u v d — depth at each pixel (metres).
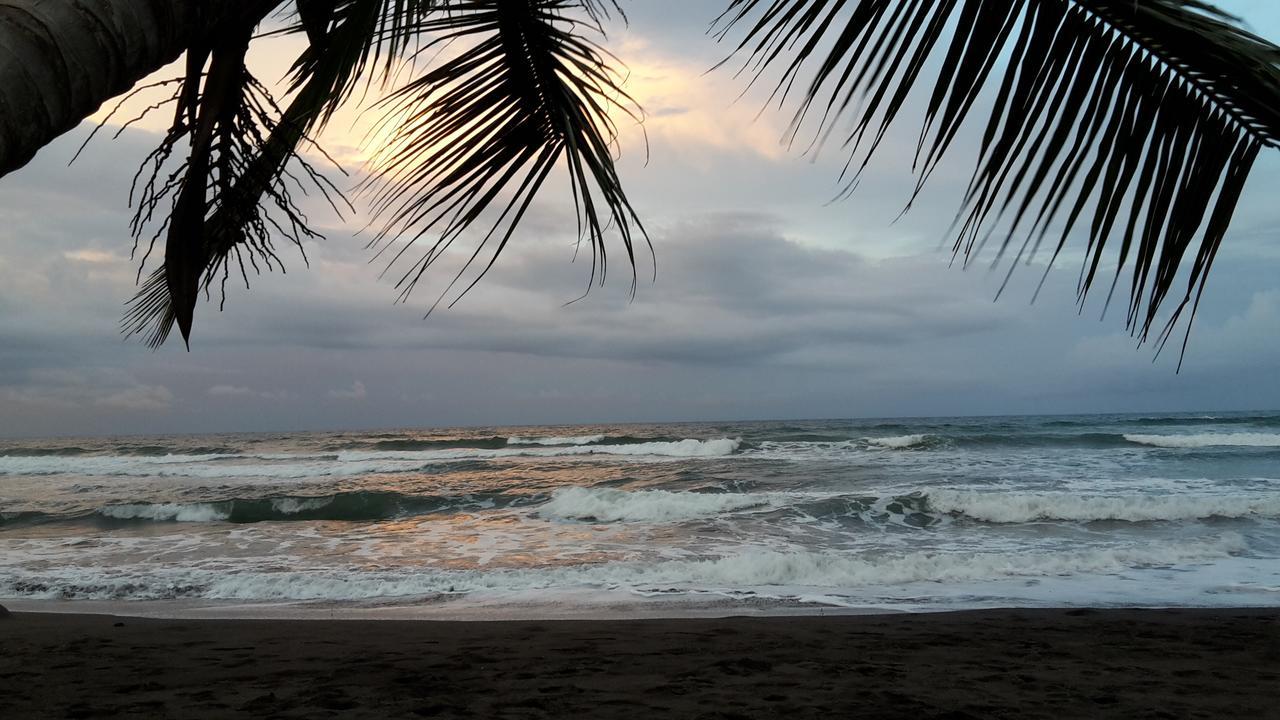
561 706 4.12
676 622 6.83
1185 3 1.21
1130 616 6.85
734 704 4.16
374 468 25.61
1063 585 8.51
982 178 1.33
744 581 8.91
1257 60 1.21
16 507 16.81
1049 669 5.04
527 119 2.08
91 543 12.14
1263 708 4.19
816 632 6.29
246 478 23.78
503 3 2.02
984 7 1.34
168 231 1.51
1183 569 9.23
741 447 30.62
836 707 4.11
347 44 1.60
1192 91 1.33
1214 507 12.83
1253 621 6.57
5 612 7.37
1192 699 4.36
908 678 4.79
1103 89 1.34
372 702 4.23
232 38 1.48
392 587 8.79
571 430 69.50
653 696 4.34
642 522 13.35
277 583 9.02
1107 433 33.47
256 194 1.79
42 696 4.44
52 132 1.00
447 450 33.75
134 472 26.22
